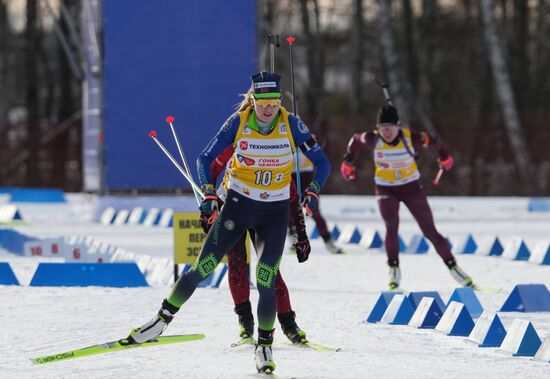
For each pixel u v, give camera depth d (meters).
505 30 141.50
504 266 43.78
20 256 47.12
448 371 21.30
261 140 21.31
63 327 26.95
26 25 138.12
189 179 24.11
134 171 70.75
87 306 30.81
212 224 21.97
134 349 23.77
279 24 146.00
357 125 109.31
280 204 21.72
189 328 26.77
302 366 21.77
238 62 70.38
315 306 31.44
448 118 112.69
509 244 47.50
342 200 100.19
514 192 110.25
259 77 21.02
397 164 36.16
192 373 20.95
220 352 23.36
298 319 28.72
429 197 109.25
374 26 151.88
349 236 56.03
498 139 112.06
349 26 151.75
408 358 22.81
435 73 152.75
